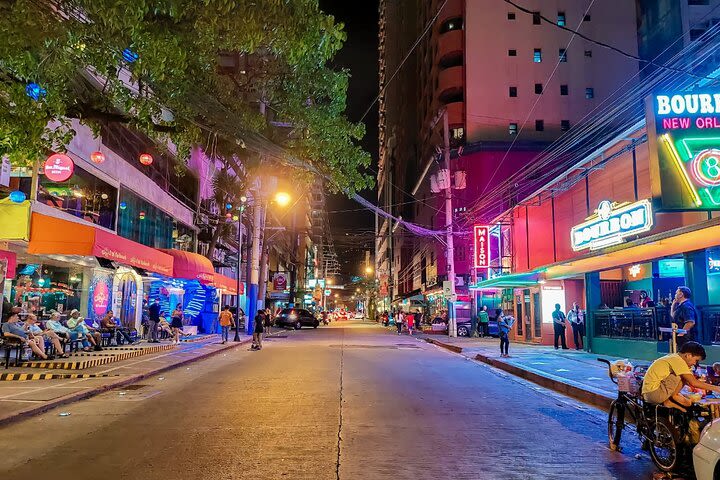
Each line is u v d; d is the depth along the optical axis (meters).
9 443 7.23
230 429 8.08
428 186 58.97
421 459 6.57
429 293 52.47
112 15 6.26
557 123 49.41
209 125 10.41
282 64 10.85
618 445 7.11
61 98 8.23
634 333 17.30
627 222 17.09
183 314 32.31
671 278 19.94
